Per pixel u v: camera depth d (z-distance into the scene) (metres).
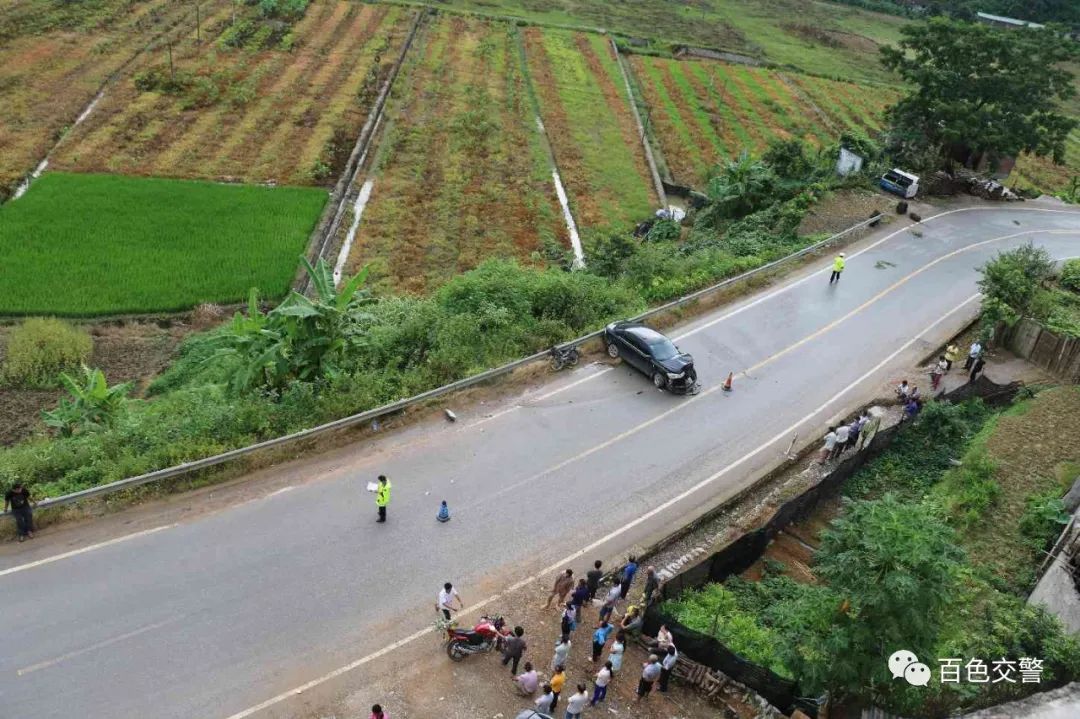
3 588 17.75
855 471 25.41
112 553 18.95
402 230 44.59
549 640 18.30
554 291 31.12
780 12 108.25
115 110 55.62
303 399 23.94
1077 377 31.05
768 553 22.25
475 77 69.00
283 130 55.78
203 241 41.50
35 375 31.36
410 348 27.61
